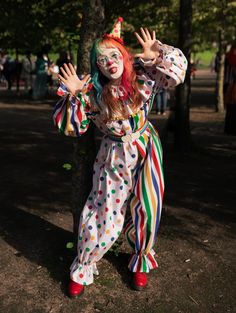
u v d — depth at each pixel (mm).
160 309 2959
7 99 15633
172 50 2854
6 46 9219
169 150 7215
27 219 4367
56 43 13180
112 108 2783
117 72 2721
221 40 12219
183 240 3939
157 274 3369
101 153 3018
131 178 3010
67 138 8414
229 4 11281
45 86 15633
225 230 4176
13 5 6430
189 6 6660
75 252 3539
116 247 3572
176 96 7051
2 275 3344
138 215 3059
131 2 6148
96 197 3059
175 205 4805
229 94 8602
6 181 5598
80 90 2834
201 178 5805
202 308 2975
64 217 4438
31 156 6938
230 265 3512
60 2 6340
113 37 2801
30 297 3086
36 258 3586
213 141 8258
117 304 3014
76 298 3061
